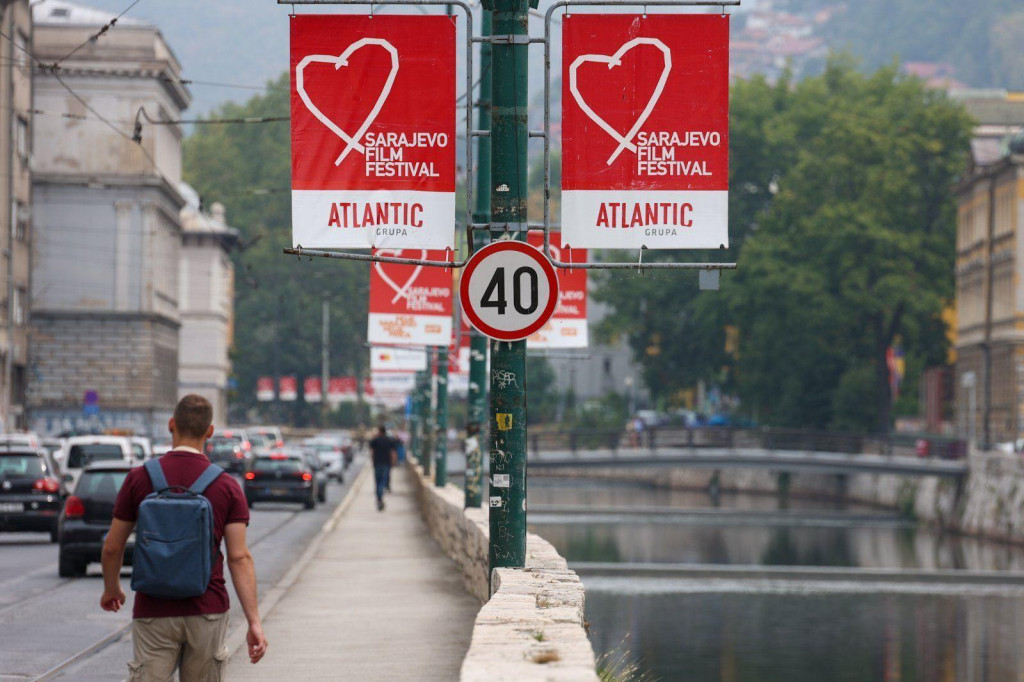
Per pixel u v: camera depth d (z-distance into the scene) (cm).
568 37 2284
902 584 10181
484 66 3934
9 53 12681
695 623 8438
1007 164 15488
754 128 18962
